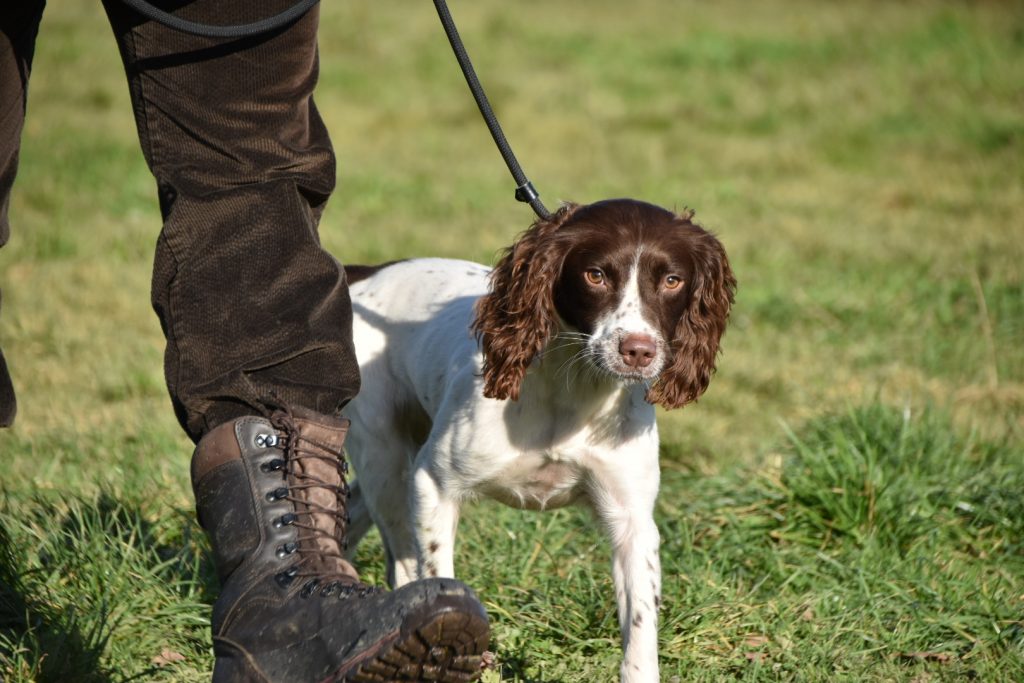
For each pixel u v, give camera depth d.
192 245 4.06
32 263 12.17
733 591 6.11
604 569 6.41
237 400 4.03
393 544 6.51
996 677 5.47
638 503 5.45
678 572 6.29
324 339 4.09
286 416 4.02
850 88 22.12
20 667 4.78
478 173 17.23
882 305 11.77
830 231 14.61
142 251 12.81
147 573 5.69
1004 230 14.78
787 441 8.17
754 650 5.66
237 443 3.99
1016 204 16.00
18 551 5.63
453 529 5.70
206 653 5.37
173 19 3.88
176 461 7.27
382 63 23.77
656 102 21.69
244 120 4.10
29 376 9.20
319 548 3.98
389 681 3.68
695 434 8.58
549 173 17.38
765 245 13.84
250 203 4.09
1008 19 26.84
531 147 18.89
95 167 15.91
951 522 6.96
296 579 3.90
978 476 7.34
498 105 21.17
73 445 7.62
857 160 18.36
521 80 22.84
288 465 4.00
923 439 7.55
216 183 4.10
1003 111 20.38
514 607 5.88
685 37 26.69
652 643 5.11
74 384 9.12
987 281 12.23
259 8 4.02
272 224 4.10
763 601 6.13
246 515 3.95
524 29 27.12
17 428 8.12
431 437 5.70
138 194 15.00
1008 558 6.77
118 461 7.30
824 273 12.85
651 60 24.80
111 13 4.08
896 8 29.89
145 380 9.23
